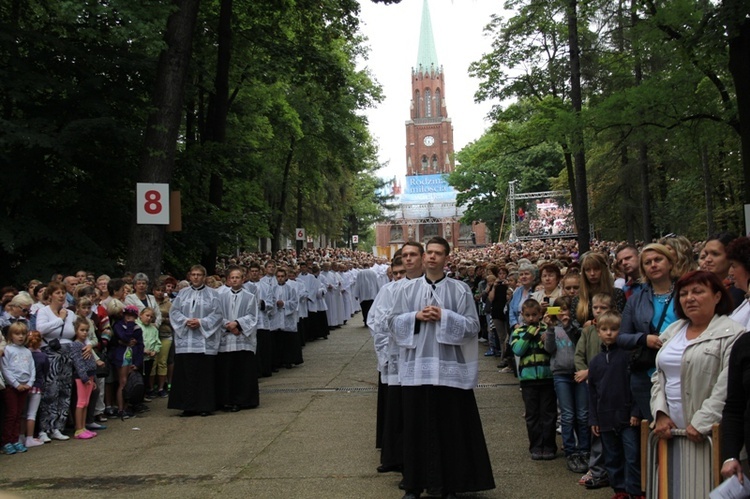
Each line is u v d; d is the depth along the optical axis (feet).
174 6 47.34
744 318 14.98
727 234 20.39
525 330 25.30
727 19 43.04
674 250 20.02
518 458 25.14
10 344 29.07
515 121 96.37
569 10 65.16
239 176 70.13
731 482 12.01
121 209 57.00
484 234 429.38
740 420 12.23
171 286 46.34
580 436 23.57
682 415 15.08
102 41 53.72
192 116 77.66
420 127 491.31
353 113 114.52
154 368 42.11
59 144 47.52
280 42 75.10
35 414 30.09
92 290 33.40
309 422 32.40
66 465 26.35
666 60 60.29
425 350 20.12
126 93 54.03
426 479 19.90
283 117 92.68
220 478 23.75
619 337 18.92
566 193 169.89
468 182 288.92
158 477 24.20
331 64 75.00
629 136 58.75
